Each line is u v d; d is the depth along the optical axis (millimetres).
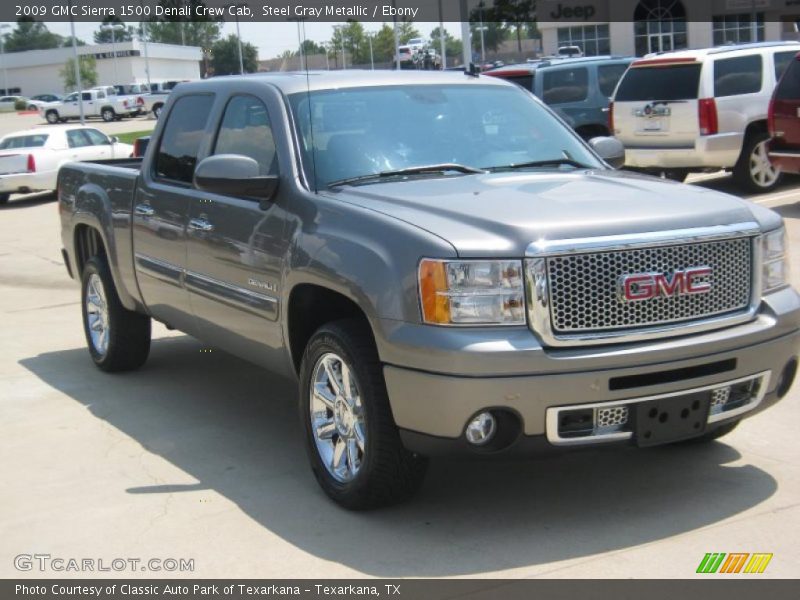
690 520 4438
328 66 7047
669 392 4227
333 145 5227
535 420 4055
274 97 5465
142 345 7281
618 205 4418
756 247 4488
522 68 16984
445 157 5367
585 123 16938
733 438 5484
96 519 4719
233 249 5410
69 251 7832
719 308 4395
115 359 7273
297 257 4793
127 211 6676
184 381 7148
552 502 4703
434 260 4105
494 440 4133
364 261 4363
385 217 4438
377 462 4395
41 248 14719
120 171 6957
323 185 5035
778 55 14078
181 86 6496
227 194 5176
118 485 5148
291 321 5000
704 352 4258
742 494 4703
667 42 37094
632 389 4148
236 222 5387
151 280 6434
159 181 6371
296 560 4191
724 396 4434
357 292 4359
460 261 4082
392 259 4250
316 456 4809
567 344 4086
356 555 4215
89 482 5211
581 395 4066
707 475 4965
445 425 4074
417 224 4309
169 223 6105
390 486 4469
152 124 53500
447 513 4613
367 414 4395
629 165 14672
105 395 6859
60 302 10547
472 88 5891
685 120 13836
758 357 4434
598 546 4207
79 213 7363
